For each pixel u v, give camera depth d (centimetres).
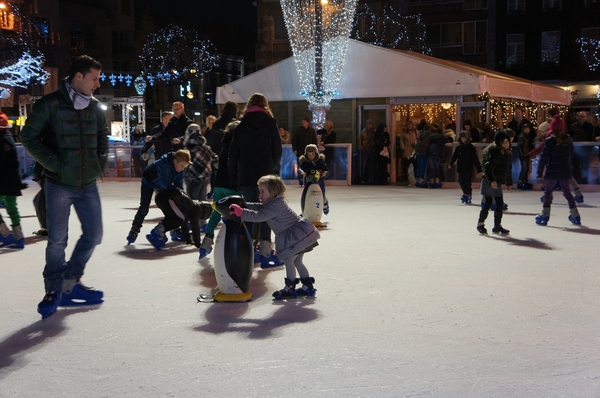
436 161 1848
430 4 4322
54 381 400
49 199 542
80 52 4912
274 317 537
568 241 912
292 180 1967
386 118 2080
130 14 5400
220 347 459
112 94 5197
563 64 3944
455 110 2027
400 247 866
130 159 2136
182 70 5694
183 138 1203
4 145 866
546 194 1076
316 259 784
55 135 536
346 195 1639
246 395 374
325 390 380
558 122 1061
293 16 2125
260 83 2228
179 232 936
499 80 2028
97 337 486
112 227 1073
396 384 389
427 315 539
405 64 2017
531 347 457
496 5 4103
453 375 404
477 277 682
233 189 785
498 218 973
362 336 483
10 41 3997
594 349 453
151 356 443
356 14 4406
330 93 2072
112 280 681
